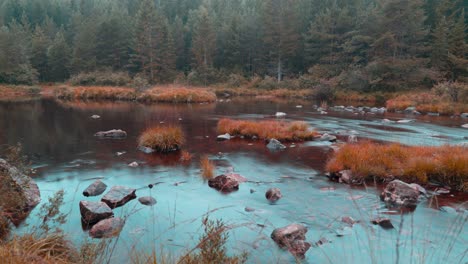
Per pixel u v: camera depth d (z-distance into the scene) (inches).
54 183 315.6
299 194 290.8
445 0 1959.9
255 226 222.4
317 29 2180.1
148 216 238.7
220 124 647.1
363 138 571.8
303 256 183.0
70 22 3063.5
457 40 1696.6
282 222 230.7
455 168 313.7
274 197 277.4
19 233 193.6
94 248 147.0
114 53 2365.9
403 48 1722.4
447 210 252.7
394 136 591.2
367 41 1786.4
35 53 2476.6
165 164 392.8
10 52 2123.5
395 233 212.4
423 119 856.3
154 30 2186.3
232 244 193.5
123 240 196.5
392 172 335.9
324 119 844.6
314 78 1925.4
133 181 325.7
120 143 514.9
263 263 171.8
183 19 3366.1
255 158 427.2
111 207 255.1
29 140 532.7
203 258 127.4
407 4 1551.4
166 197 281.4
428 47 1673.2
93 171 359.6
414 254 184.2
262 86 2044.8
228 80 2234.3
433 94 1234.0
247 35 2388.0
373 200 275.6
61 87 1808.6
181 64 2620.6
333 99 1608.0
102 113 935.0
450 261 175.8
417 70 1568.7
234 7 3393.2
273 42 2159.2
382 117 896.3
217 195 287.6
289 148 491.2
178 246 189.6
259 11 2539.4
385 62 1579.7
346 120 825.5
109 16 2620.6
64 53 2459.4
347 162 350.0
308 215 243.4
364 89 1622.8
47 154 437.7
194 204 265.4
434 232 213.2
